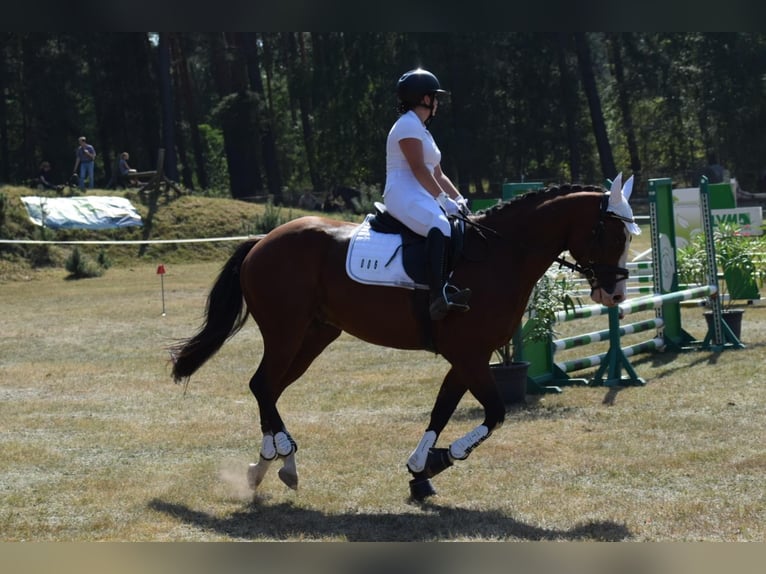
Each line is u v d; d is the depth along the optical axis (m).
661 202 14.52
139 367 14.52
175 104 61.25
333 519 6.84
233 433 9.77
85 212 33.94
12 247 30.80
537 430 9.44
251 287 7.67
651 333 16.94
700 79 55.59
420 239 7.32
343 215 42.06
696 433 9.01
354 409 10.95
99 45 54.75
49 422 10.42
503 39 54.25
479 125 54.88
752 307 19.12
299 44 63.44
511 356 11.29
